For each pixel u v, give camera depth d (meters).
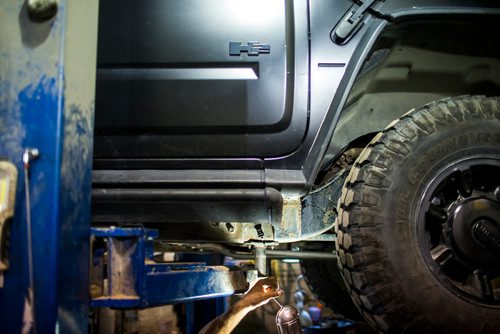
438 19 1.83
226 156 1.79
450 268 1.85
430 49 1.98
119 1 1.83
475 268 1.77
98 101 1.79
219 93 1.79
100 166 1.79
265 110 1.78
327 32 1.81
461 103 1.85
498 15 1.82
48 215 1.16
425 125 1.79
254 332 4.73
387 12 1.82
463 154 1.77
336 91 1.79
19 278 1.15
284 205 1.98
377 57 1.94
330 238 2.43
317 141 1.77
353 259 1.70
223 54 1.80
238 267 2.15
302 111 1.78
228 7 1.82
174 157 1.79
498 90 2.11
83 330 1.24
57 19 1.24
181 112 1.79
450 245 1.77
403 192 1.73
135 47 1.81
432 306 1.68
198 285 1.61
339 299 3.37
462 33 1.92
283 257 2.71
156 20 1.82
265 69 1.80
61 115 1.20
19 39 1.25
